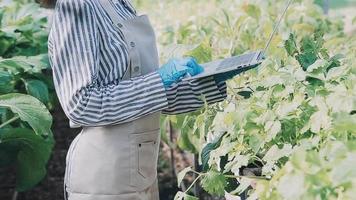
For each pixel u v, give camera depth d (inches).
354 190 62.1
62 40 98.5
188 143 157.9
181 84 108.2
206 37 180.1
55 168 259.0
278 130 87.4
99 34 100.3
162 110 108.9
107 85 99.9
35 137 173.3
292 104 90.7
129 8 110.4
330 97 84.3
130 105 98.3
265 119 90.0
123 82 99.3
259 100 98.3
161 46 218.2
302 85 97.1
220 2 241.1
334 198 64.4
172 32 215.8
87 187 105.7
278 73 101.3
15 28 214.5
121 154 103.9
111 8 103.6
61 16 99.0
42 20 230.7
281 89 97.6
